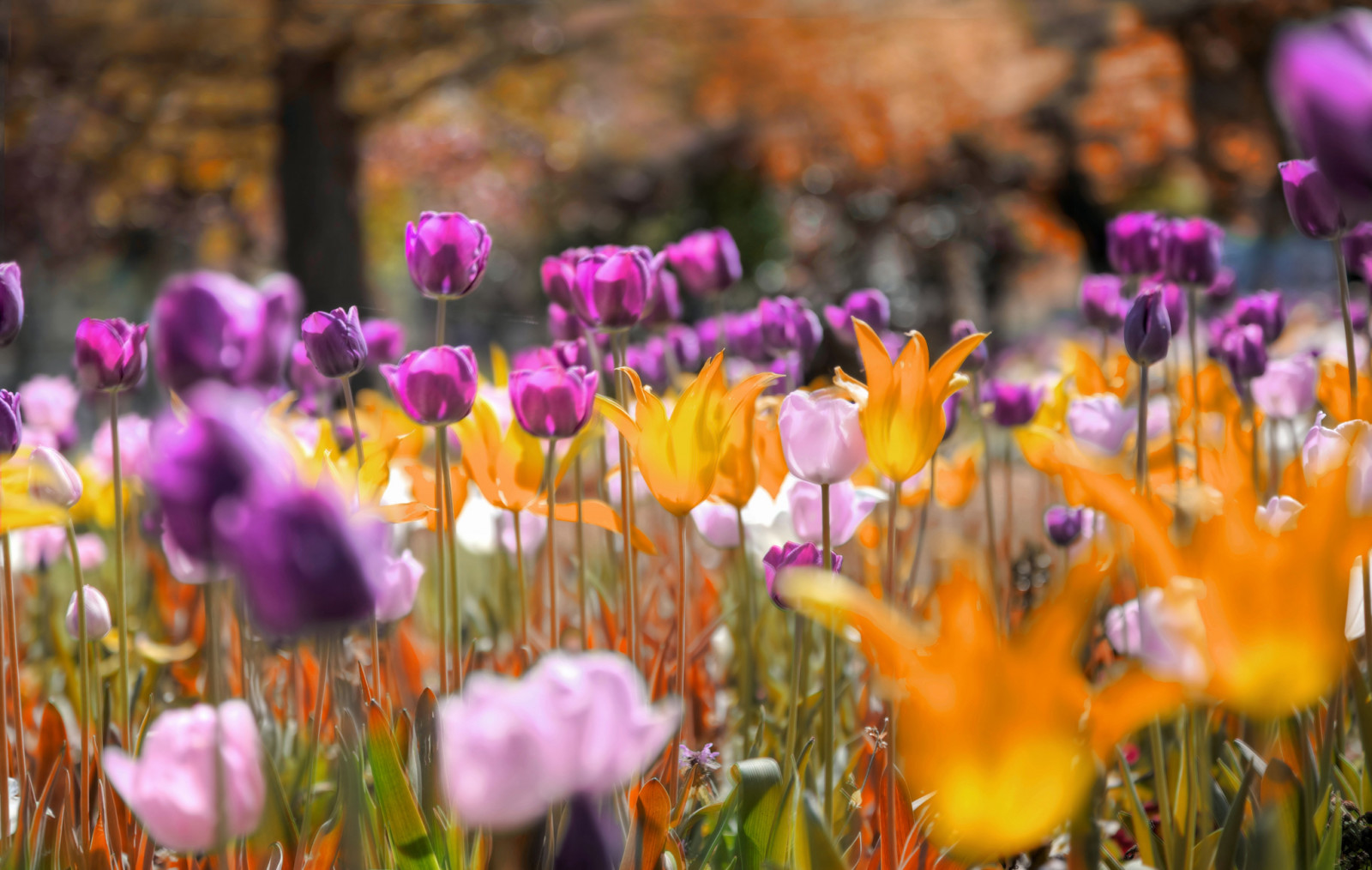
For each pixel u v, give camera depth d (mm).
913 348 2414
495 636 2979
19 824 2477
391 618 2627
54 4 10672
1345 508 2215
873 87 19281
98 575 3559
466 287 2588
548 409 2541
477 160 17750
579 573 2666
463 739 2164
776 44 19047
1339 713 2555
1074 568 2205
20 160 12383
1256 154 15586
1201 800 2436
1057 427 2930
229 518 1924
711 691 2854
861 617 2211
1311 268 13195
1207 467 2686
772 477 2709
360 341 2568
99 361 2547
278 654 2879
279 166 12078
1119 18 17062
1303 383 2850
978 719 2199
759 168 21969
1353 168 2090
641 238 22906
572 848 2195
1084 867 2295
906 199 20734
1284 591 2215
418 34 11727
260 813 2234
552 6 13031
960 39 19422
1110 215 20734
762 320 3002
